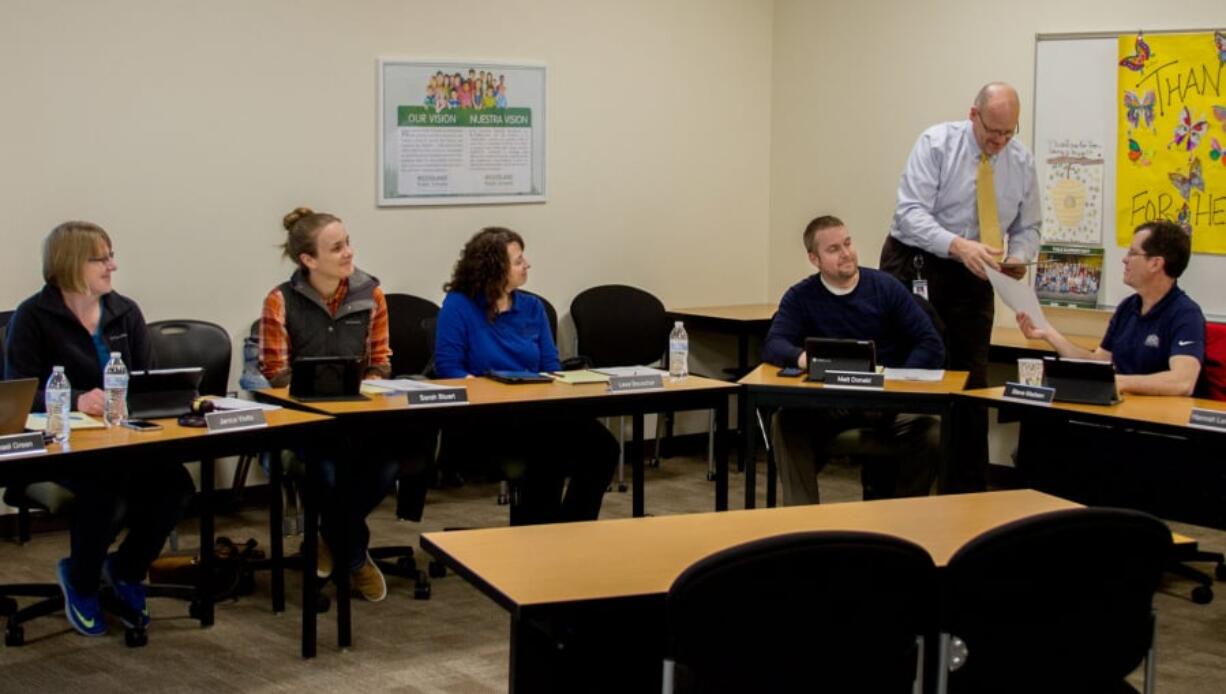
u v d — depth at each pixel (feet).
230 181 17.78
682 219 22.36
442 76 19.43
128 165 16.99
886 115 21.57
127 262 17.07
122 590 12.57
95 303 12.83
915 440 14.67
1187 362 13.58
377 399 12.72
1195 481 11.96
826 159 22.49
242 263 17.95
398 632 13.01
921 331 15.19
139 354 13.20
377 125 18.95
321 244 13.70
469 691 11.46
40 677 11.68
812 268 22.88
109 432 11.10
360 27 18.66
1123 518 7.34
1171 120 18.22
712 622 6.78
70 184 16.61
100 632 12.62
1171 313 14.01
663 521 9.18
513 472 13.73
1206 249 18.04
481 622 13.37
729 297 23.12
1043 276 19.66
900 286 15.42
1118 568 7.47
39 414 11.94
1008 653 7.52
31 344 12.50
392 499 18.78
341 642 12.46
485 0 19.79
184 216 17.46
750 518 9.30
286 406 12.63
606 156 21.34
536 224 20.67
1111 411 12.57
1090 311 19.20
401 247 19.35
